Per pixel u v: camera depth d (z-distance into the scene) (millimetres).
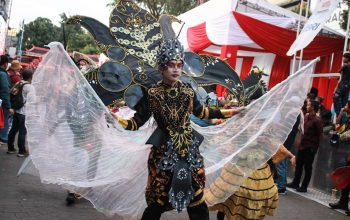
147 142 3270
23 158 7883
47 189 5816
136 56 4137
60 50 3881
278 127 3924
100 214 4914
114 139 3922
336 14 12984
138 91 4051
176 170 3170
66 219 4637
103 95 4023
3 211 4695
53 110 3857
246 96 4547
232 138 4004
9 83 8055
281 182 7484
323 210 6551
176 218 5051
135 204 3969
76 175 3869
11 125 8820
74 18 4137
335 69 12461
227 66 4465
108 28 4168
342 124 7707
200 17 13961
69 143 3873
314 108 7812
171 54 3262
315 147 7770
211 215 5438
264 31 11289
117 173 3924
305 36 9070
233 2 12383
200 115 3551
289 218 5801
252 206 4168
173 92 3312
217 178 4074
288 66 13711
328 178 7949
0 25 22594
